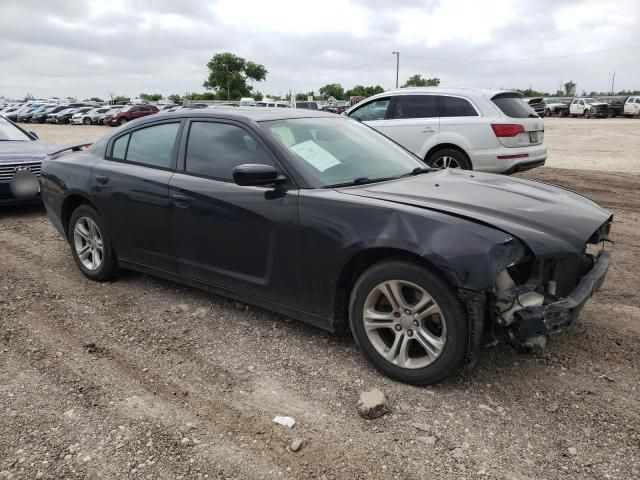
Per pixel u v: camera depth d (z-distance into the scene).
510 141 8.16
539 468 2.43
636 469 2.41
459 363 2.90
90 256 4.95
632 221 7.05
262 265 3.56
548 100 54.41
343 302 3.37
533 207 3.17
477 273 2.68
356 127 4.46
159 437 2.69
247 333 3.81
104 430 2.74
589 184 9.98
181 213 3.93
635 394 2.99
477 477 2.38
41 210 8.18
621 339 3.62
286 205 3.38
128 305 4.34
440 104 8.73
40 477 2.41
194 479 2.40
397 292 3.03
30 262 5.50
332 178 3.53
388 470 2.44
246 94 98.69
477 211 3.02
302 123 4.00
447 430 2.70
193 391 3.10
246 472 2.44
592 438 2.62
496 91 8.51
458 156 8.52
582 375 3.18
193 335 3.80
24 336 3.81
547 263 2.90
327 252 3.20
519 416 2.80
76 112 48.19
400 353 3.08
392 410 2.87
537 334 2.76
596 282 3.14
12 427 2.77
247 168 3.28
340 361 3.39
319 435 2.69
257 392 3.08
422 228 2.87
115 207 4.43
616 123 33.59
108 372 3.32
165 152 4.20
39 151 7.98
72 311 4.25
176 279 4.21
